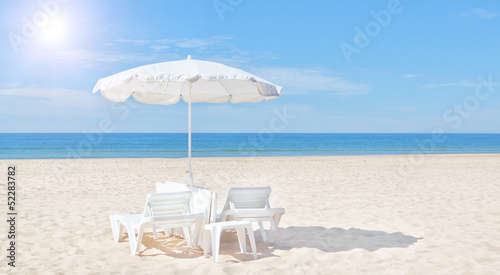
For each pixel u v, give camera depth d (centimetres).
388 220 751
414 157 2728
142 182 1314
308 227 698
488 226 696
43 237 616
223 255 529
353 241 602
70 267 477
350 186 1223
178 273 457
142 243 593
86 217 772
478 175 1545
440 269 469
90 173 1567
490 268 471
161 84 657
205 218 532
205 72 509
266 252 547
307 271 461
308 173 1605
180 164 2039
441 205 905
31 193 1071
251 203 579
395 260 505
